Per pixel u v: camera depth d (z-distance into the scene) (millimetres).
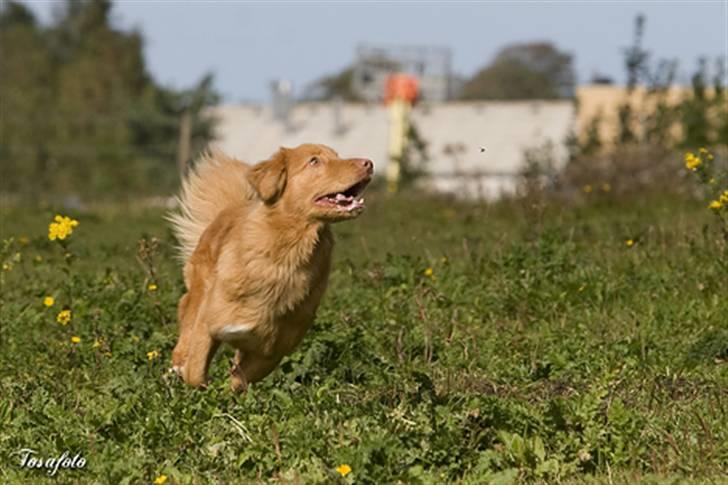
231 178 12398
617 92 60594
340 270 16734
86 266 18406
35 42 77062
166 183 50531
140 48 73562
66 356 12188
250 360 10953
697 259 15430
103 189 49406
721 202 14781
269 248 10539
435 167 60062
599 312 14047
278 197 10641
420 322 13469
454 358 12188
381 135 66438
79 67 71375
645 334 12867
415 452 9016
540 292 14461
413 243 19969
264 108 70875
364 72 80938
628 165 27844
